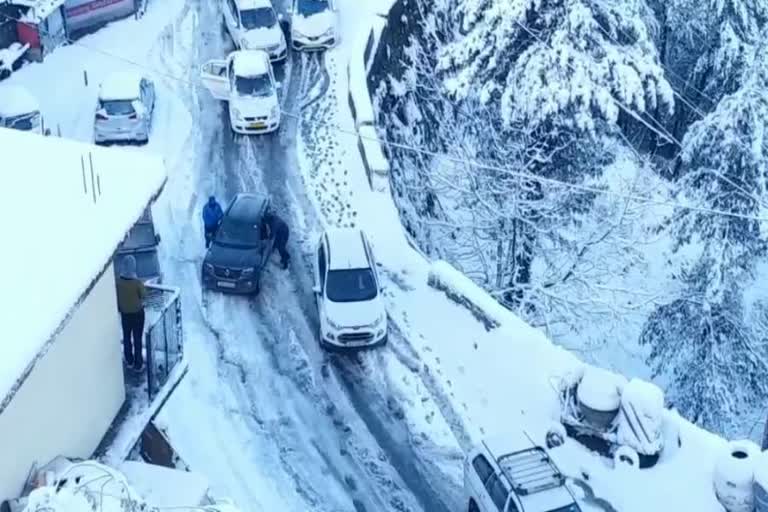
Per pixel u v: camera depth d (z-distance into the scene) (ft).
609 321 140.97
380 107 138.41
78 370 55.67
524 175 133.59
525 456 79.92
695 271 136.98
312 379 93.86
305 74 136.15
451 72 148.66
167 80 133.80
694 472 85.66
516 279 143.02
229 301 101.40
